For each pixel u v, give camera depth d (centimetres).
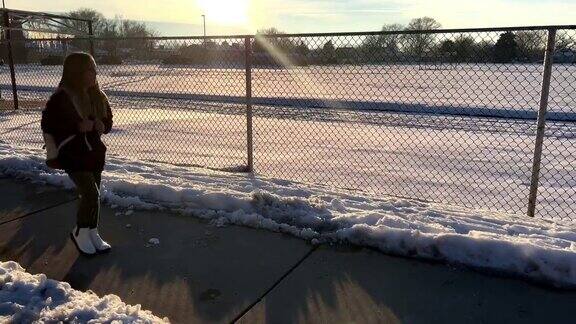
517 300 331
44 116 367
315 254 405
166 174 654
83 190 392
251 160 702
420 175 776
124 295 344
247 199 490
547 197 660
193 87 2344
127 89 2227
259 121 1348
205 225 466
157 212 499
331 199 548
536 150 510
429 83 2252
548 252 358
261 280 363
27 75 2794
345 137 1102
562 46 505
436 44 681
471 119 1312
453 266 379
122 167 683
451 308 323
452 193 682
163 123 1312
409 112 1470
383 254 402
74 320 288
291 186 608
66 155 376
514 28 489
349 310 323
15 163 640
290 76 2714
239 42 933
